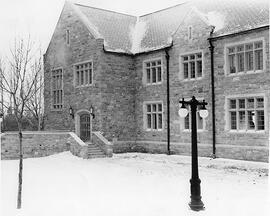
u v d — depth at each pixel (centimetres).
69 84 3075
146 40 2994
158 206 1235
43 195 1476
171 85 2672
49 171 2030
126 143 2892
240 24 2291
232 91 2289
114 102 2847
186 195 1389
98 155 2608
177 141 2630
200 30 2477
